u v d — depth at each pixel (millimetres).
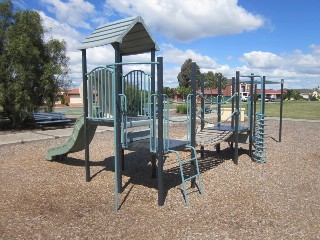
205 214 4844
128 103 6691
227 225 4430
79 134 7129
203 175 7047
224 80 56719
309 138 12562
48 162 8289
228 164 8117
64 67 17406
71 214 4859
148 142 5992
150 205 5242
